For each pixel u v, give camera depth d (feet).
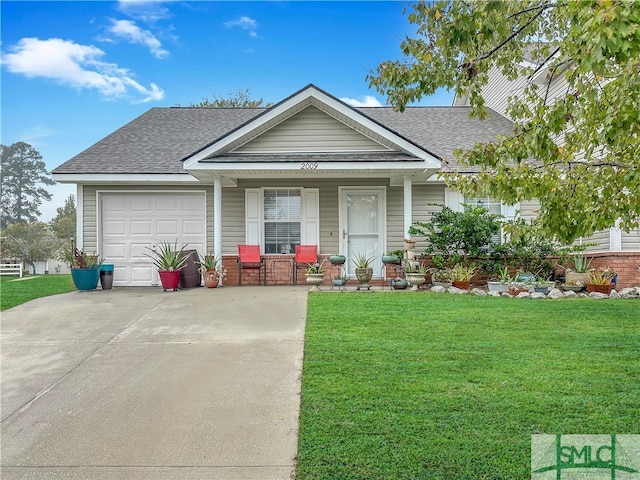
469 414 11.50
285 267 38.01
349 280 38.45
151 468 9.70
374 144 34.09
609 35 7.38
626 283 32.27
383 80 14.66
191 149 40.70
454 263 34.94
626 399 12.32
